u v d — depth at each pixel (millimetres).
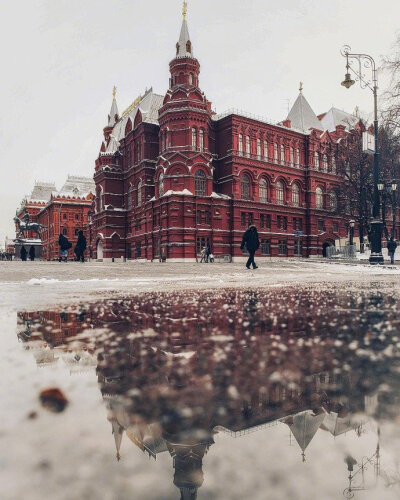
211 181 47406
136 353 1604
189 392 1043
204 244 46656
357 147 47781
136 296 5012
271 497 517
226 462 632
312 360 1445
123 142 60031
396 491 558
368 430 766
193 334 2090
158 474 584
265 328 2275
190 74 48188
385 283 7766
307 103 59969
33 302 4258
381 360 1438
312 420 826
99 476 580
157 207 48375
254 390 1062
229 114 49031
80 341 1907
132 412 888
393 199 34062
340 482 570
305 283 7875
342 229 58625
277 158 53031
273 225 51375
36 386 1105
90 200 87250
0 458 639
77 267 21094
